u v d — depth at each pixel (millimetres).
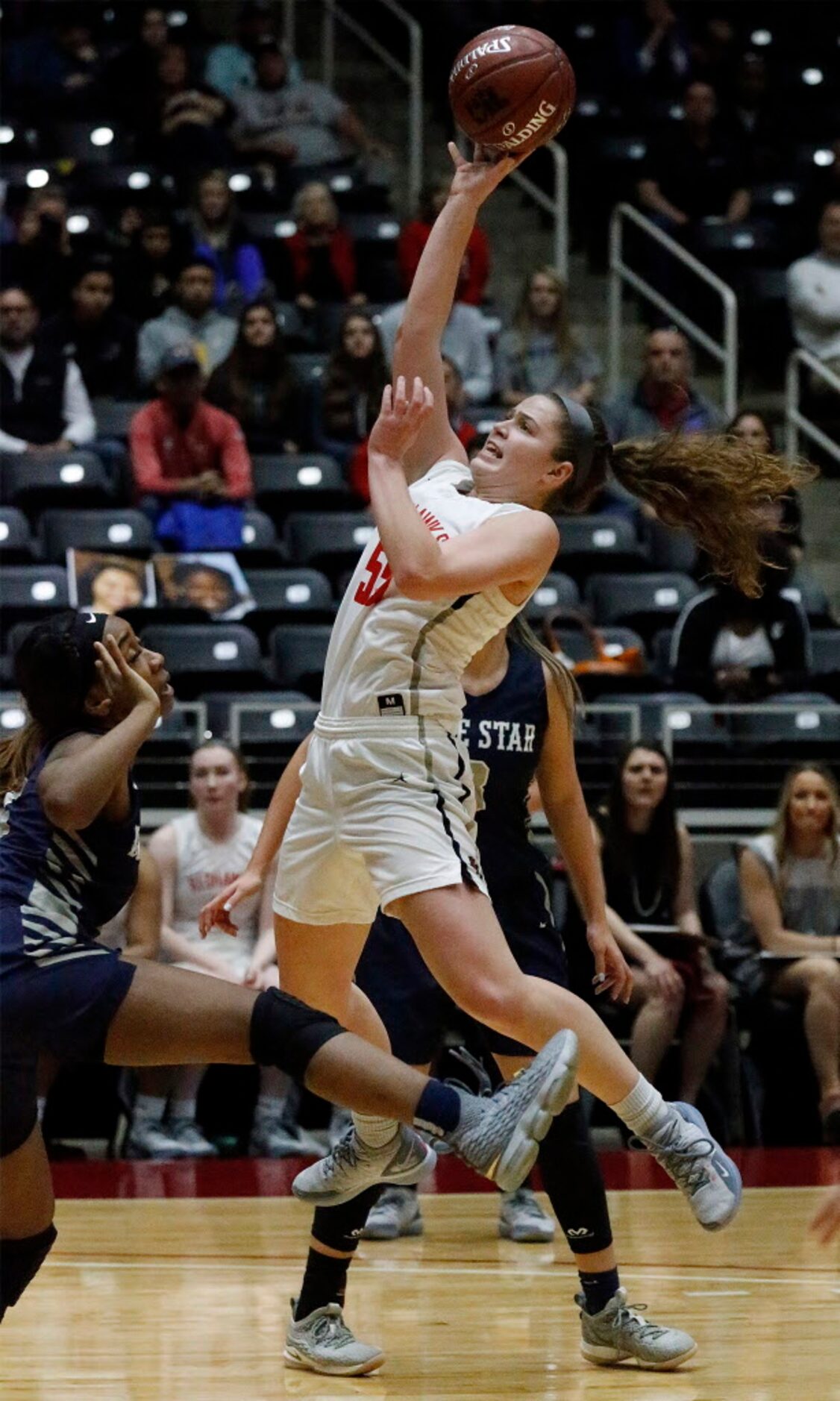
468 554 4000
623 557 10984
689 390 12219
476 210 4516
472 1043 7566
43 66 14695
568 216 15266
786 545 10023
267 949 8211
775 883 8570
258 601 10406
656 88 15586
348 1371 4297
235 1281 5418
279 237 13477
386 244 14117
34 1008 3562
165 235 12781
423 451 4496
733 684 9797
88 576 9930
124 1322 4871
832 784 8555
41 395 11500
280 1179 7391
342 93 16312
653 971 8078
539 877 5684
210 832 8328
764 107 15750
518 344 12477
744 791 9648
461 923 3973
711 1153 4211
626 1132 8484
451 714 4148
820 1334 4719
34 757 3830
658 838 8375
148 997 3605
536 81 4406
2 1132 3559
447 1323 4875
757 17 16562
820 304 13648
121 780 3684
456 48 16016
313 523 11047
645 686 9867
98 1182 7332
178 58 14461
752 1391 4148
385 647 4098
